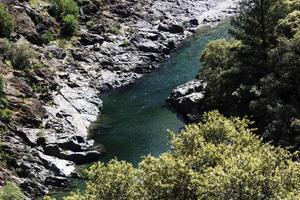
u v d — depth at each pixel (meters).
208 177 36.91
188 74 112.44
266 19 81.06
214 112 48.44
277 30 80.12
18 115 86.25
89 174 40.25
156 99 102.38
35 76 99.00
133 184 39.53
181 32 134.62
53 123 88.69
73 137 84.56
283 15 82.81
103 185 39.25
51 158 78.94
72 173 77.06
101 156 81.62
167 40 128.88
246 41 82.75
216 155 41.16
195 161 41.31
